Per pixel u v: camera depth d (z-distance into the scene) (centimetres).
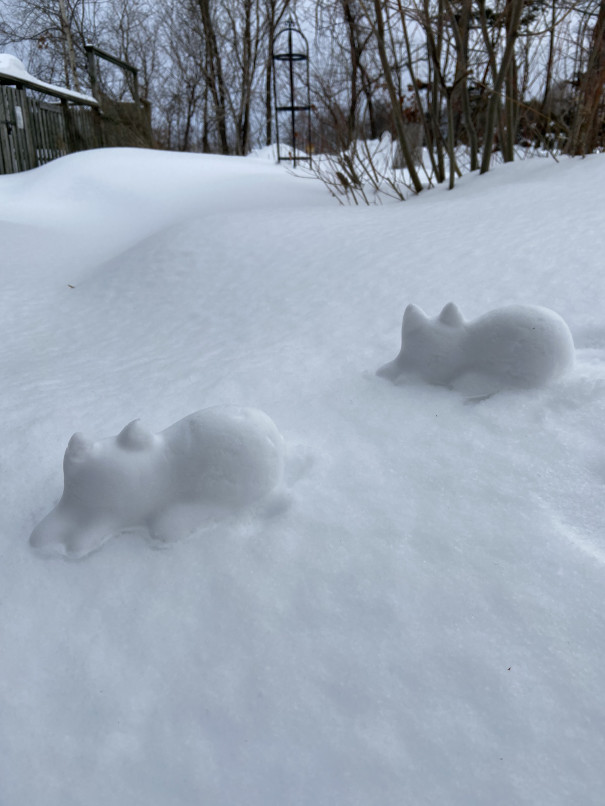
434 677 121
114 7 2008
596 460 179
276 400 236
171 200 852
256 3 1619
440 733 112
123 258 519
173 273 456
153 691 125
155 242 512
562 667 121
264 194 855
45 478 193
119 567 154
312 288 371
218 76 1814
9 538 167
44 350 358
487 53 711
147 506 163
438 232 421
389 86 694
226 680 125
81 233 723
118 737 117
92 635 137
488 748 109
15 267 574
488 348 213
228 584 146
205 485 163
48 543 161
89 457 162
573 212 398
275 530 161
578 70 735
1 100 959
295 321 329
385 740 112
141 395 252
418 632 131
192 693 123
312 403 230
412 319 230
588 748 107
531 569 143
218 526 163
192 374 271
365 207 623
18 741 117
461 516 163
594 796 100
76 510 163
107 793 108
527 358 207
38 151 1073
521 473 177
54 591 149
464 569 145
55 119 1125
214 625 137
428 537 156
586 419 195
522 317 209
